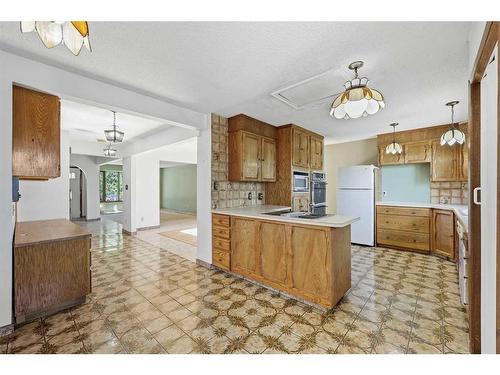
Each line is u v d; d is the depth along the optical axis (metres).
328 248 2.12
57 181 4.01
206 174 3.39
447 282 2.71
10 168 1.82
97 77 2.22
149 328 1.87
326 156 5.75
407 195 4.46
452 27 1.51
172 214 10.05
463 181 3.87
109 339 1.74
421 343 1.68
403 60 1.92
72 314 2.08
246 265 2.87
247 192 3.89
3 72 1.79
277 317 2.03
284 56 1.86
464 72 2.12
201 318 2.01
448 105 2.98
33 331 1.83
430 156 4.01
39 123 2.02
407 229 3.99
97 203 8.16
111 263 3.53
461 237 2.21
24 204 3.71
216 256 3.23
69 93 2.11
